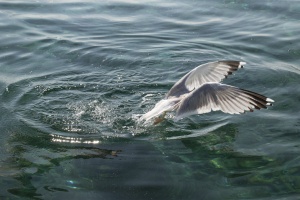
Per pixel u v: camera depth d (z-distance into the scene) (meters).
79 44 13.45
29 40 13.68
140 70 12.10
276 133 9.27
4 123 9.78
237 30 14.27
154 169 8.33
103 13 15.64
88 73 11.95
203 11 15.69
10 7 15.94
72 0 16.64
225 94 7.21
